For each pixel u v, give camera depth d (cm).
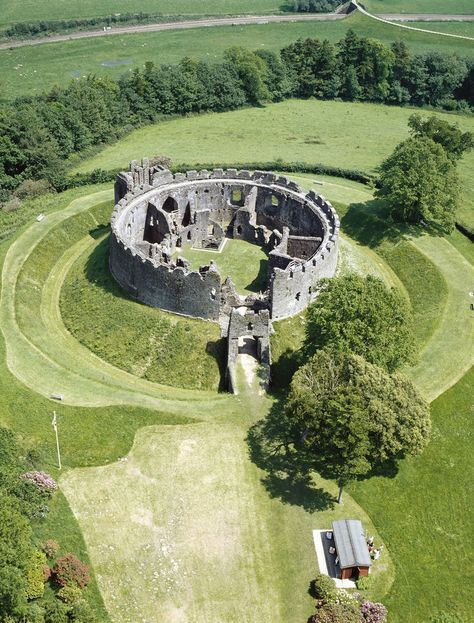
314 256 11762
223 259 13262
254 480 8794
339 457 8444
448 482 8975
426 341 11444
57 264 13762
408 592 7738
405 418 8550
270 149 19700
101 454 8956
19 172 17912
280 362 10919
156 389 10625
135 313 11588
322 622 7169
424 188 14150
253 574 7762
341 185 17175
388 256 14125
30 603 7144
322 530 8262
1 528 7056
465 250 14300
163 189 14075
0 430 8431
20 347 10912
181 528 8169
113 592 7506
